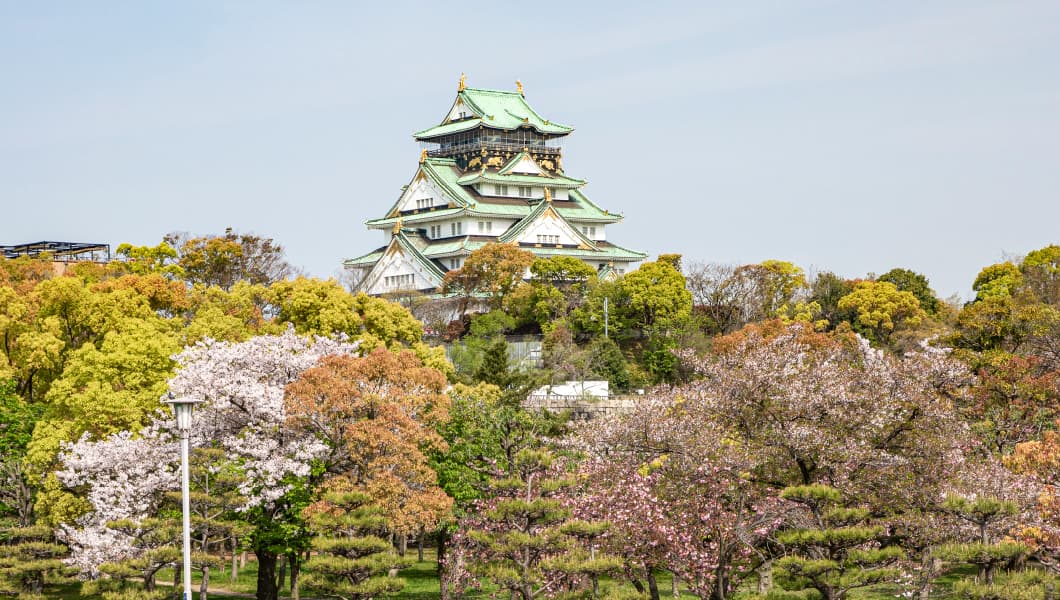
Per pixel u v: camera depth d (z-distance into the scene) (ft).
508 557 175.01
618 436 173.68
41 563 184.96
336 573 167.84
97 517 185.88
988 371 244.01
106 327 244.83
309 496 183.73
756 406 171.94
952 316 445.78
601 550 170.81
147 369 212.02
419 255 561.84
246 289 293.84
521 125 609.42
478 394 249.75
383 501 175.94
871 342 398.01
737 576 170.91
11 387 225.97
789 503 162.50
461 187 596.29
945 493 159.63
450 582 187.73
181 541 181.98
